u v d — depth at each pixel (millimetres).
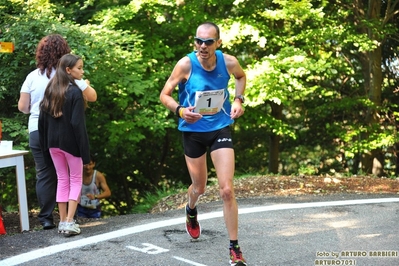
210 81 7266
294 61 19188
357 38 20719
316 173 27859
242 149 29297
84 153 8812
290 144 29547
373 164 25469
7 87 14609
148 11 19531
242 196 12273
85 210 12398
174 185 25734
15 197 18562
